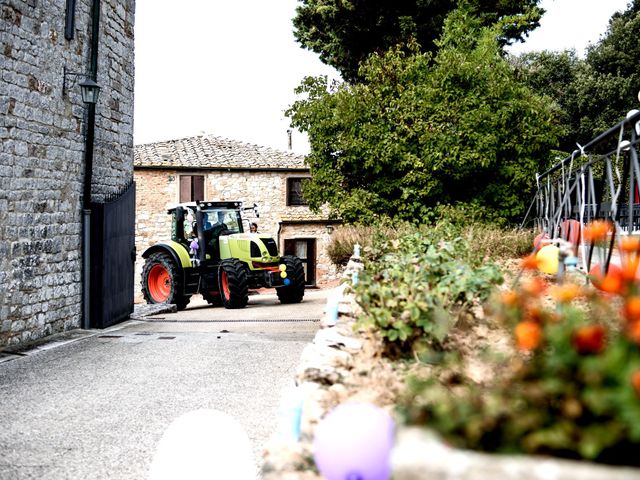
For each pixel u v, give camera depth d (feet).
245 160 82.74
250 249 50.80
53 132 32.14
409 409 7.20
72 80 34.04
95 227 35.40
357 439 6.77
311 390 11.39
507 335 13.62
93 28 35.86
